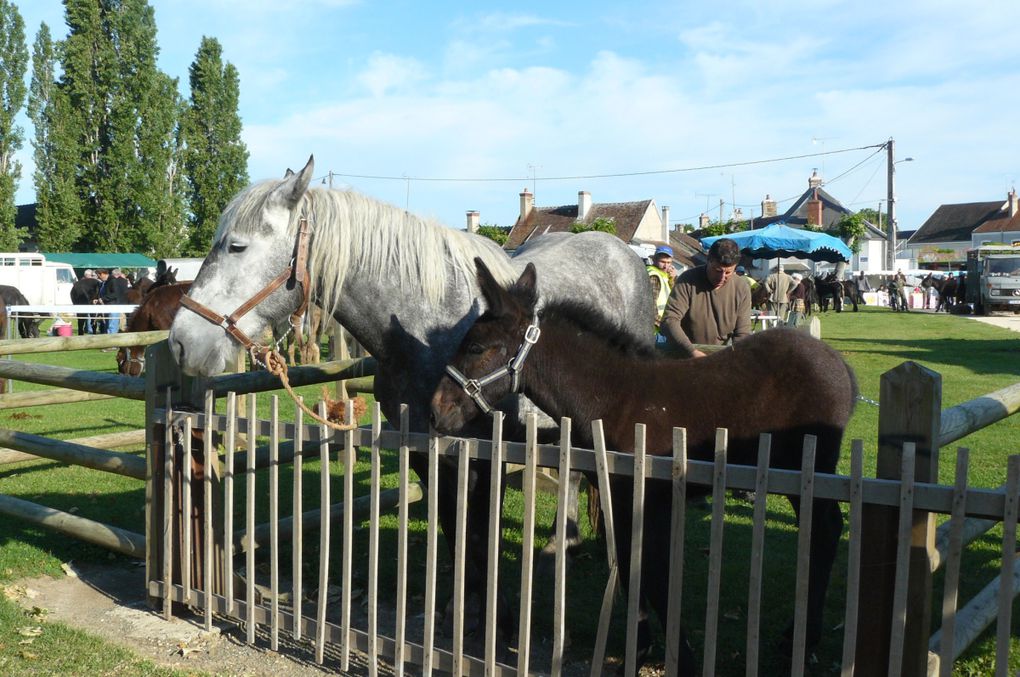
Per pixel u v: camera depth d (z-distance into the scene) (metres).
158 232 45.66
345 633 3.55
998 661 2.25
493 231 41.22
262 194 3.68
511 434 3.63
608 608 2.87
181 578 4.25
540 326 3.29
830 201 62.12
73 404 11.46
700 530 5.68
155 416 4.24
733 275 6.11
